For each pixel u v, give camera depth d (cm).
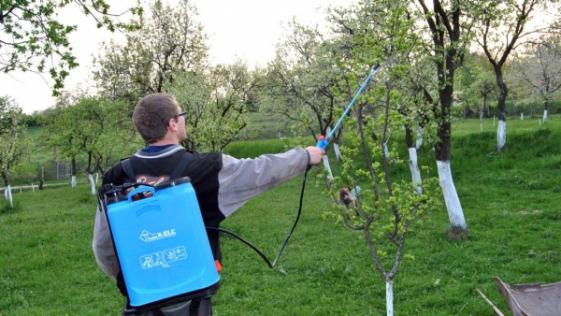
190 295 279
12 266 1377
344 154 696
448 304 916
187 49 2753
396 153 705
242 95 2508
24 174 4497
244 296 1030
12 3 1116
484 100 4316
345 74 674
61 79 1198
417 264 1163
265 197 2420
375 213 692
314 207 2070
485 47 2523
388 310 706
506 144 2562
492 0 1372
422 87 1369
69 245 1589
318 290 1034
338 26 2047
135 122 314
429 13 1092
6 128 3422
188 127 1806
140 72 2716
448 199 1398
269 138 4050
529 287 739
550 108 4828
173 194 285
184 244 281
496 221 1554
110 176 315
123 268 281
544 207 1700
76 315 973
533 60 3644
